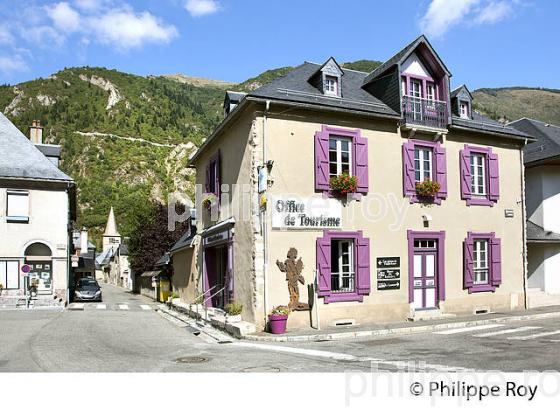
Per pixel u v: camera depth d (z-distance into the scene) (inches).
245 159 567.8
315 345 446.6
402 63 634.2
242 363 357.4
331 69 599.5
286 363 354.0
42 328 572.7
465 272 653.9
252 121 546.3
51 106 5831.7
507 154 721.0
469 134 681.6
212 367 343.3
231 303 593.3
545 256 788.6
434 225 634.8
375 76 657.6
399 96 614.9
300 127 561.0
